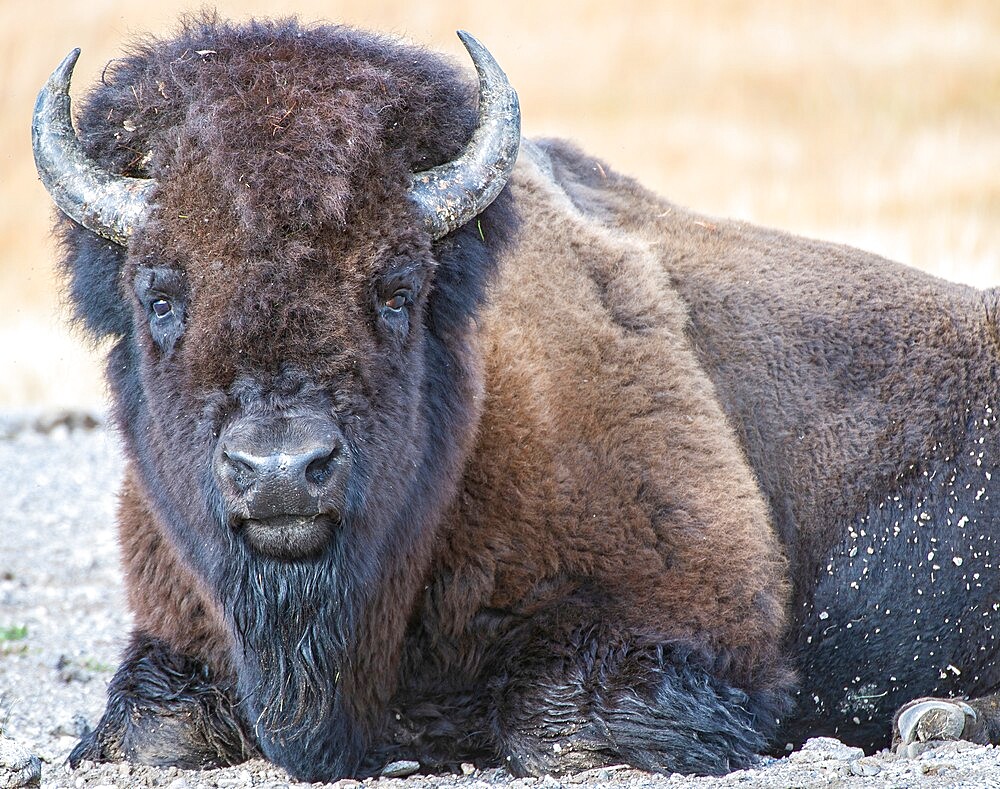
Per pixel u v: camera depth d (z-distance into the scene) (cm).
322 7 12231
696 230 2350
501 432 1836
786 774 1611
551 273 2017
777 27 13350
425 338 1714
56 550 3344
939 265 5506
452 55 1944
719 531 1886
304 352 1505
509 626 1838
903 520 2186
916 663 2191
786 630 2088
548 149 2362
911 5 13888
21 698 2323
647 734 1725
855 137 9669
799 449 2186
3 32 10462
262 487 1448
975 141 9469
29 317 6006
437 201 1642
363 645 1725
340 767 1745
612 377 1955
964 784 1495
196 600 1831
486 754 1839
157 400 1602
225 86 1599
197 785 1670
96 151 1658
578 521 1841
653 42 12850
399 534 1702
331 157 1550
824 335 2239
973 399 2230
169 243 1546
